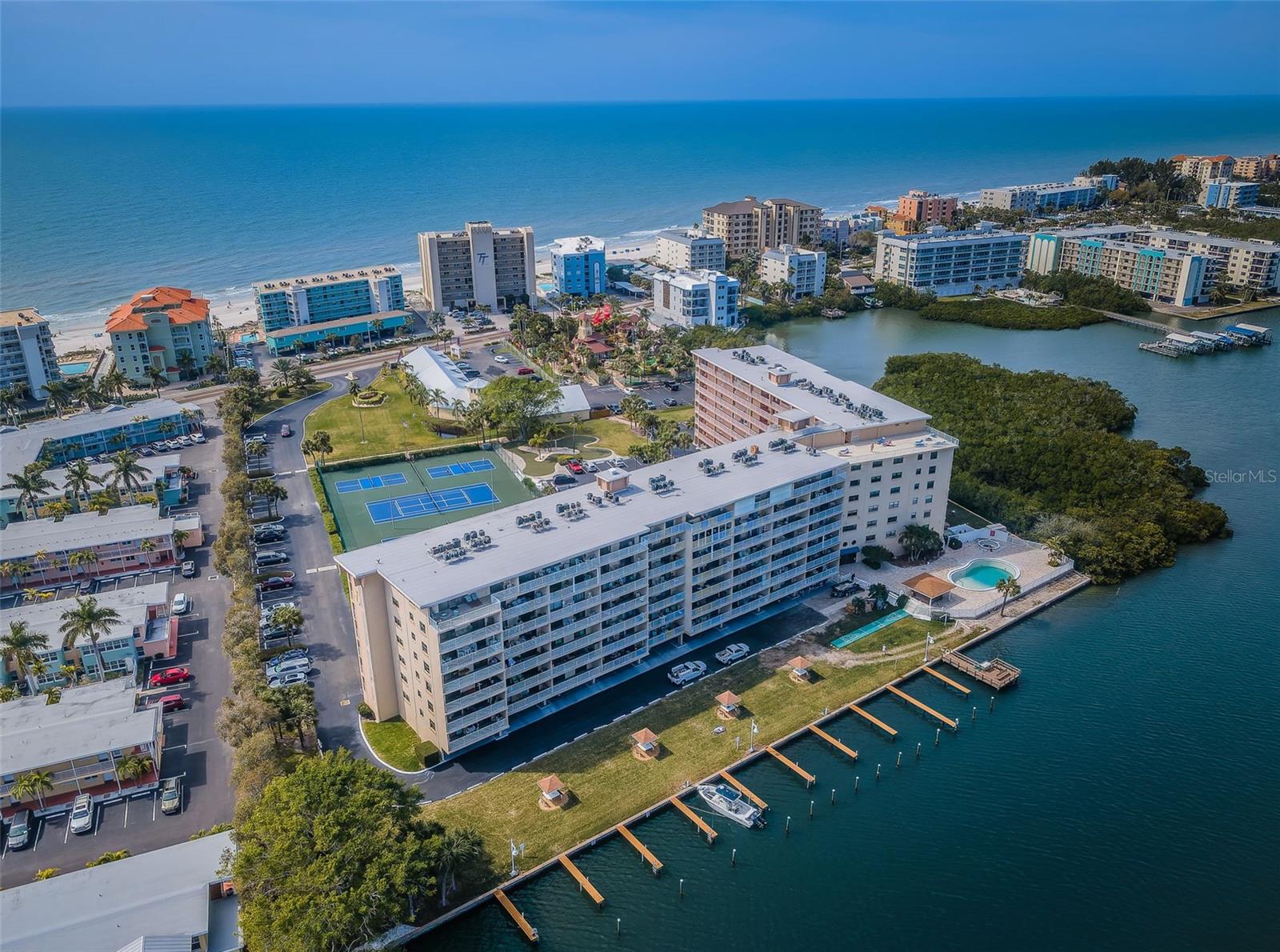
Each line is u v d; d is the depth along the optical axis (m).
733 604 145.25
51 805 108.69
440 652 108.19
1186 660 140.12
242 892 87.50
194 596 156.12
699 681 133.38
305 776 95.81
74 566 159.75
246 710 109.38
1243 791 113.88
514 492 198.38
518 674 120.31
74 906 88.50
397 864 87.56
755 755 118.88
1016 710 129.62
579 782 113.38
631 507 134.12
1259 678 135.62
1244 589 160.12
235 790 107.81
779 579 149.38
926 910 97.50
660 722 124.50
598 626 127.38
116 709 117.44
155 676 132.75
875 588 150.62
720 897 99.12
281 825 89.00
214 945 87.69
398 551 121.31
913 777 117.12
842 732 125.06
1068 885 100.56
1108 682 135.50
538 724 124.44
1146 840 106.62
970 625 148.12
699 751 119.12
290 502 192.88
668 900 98.56
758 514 141.25
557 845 103.69
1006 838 107.25
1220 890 99.62
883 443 162.50
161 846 103.19
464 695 113.50
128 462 180.38
